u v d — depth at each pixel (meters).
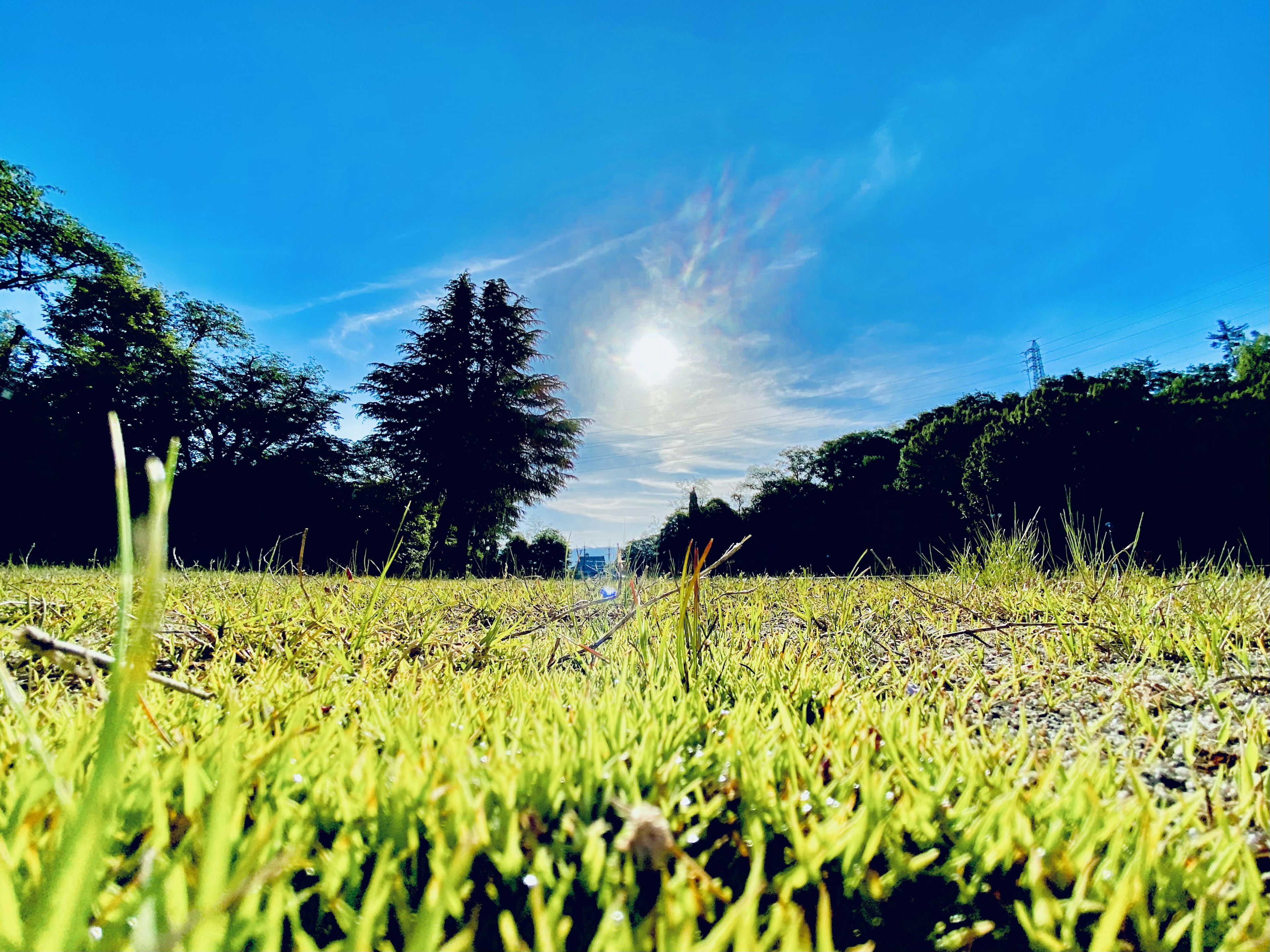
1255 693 1.37
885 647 2.09
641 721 1.04
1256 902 0.59
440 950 0.48
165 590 2.60
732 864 0.70
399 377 27.86
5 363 20.09
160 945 0.41
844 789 0.77
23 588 2.55
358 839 0.64
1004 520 16.55
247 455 27.53
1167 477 15.28
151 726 0.95
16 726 0.93
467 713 1.09
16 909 0.47
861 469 30.47
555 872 0.64
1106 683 1.54
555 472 30.94
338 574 3.97
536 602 3.52
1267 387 17.39
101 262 22.73
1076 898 0.58
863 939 0.63
